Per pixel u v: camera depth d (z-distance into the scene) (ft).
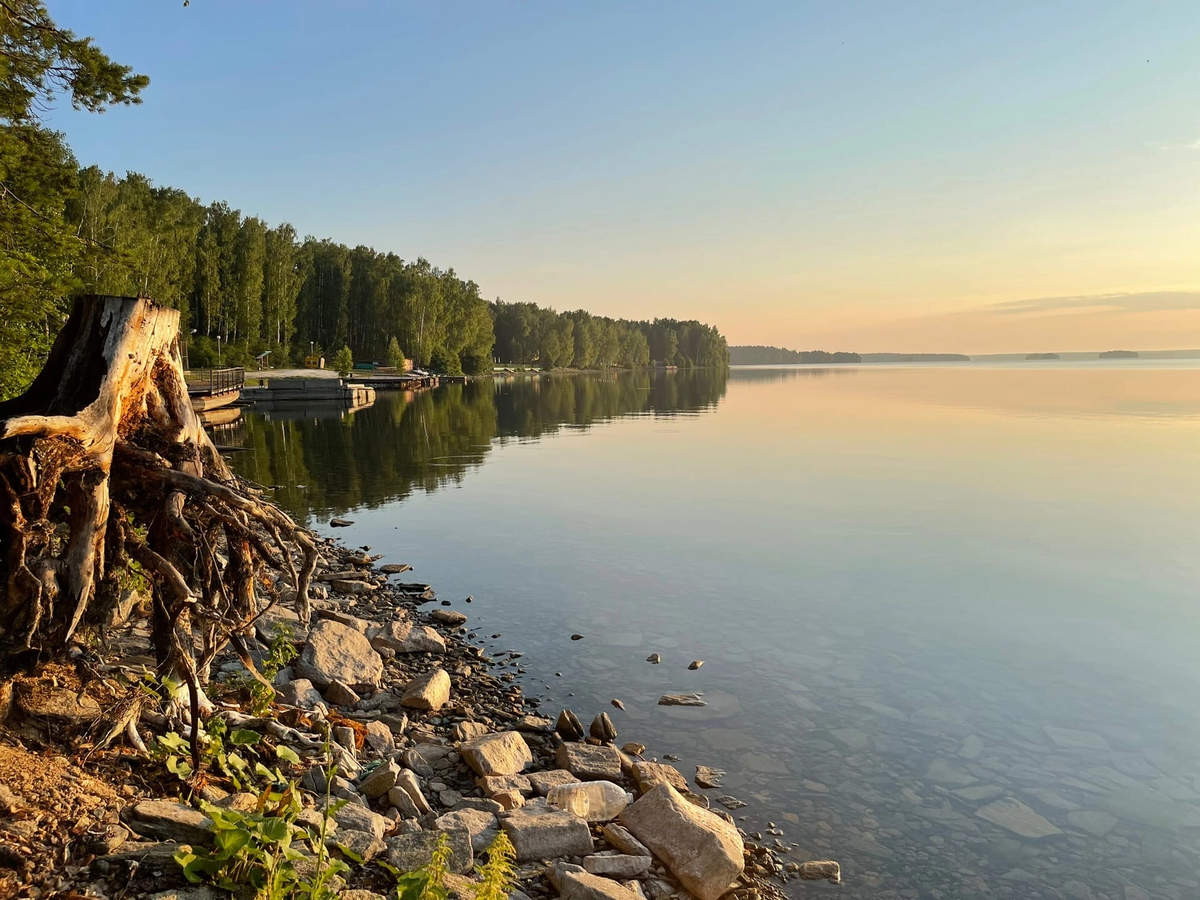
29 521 16.28
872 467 92.22
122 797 15.03
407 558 51.29
